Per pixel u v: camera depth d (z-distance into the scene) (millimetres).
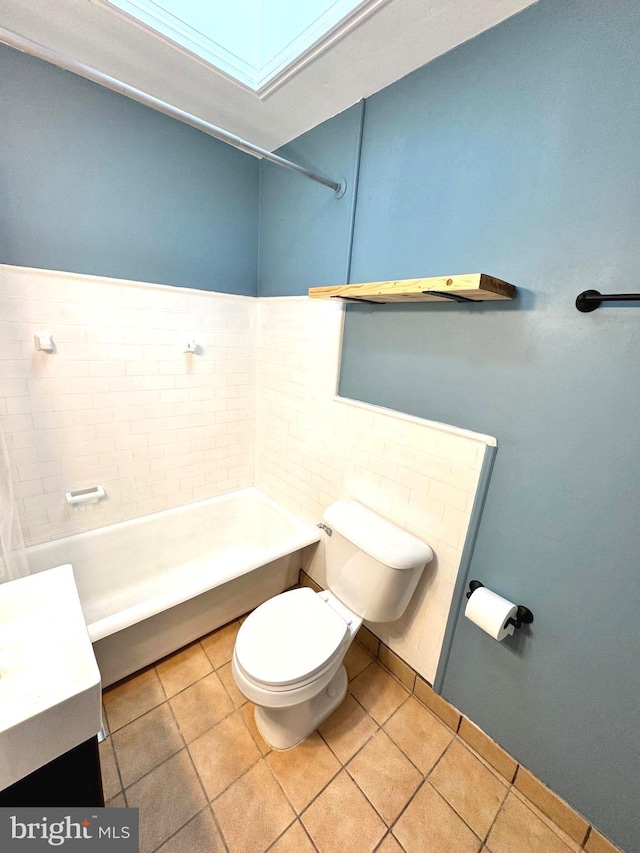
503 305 1145
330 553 1637
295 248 1936
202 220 1950
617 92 867
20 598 1058
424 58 1222
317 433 1944
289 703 1193
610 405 965
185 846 1107
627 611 993
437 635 1489
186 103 1583
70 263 1620
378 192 1476
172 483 2189
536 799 1252
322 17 1137
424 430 1411
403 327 1455
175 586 2100
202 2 1234
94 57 1320
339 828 1168
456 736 1468
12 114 1379
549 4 946
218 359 2184
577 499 1054
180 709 1485
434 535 1434
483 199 1153
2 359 1536
